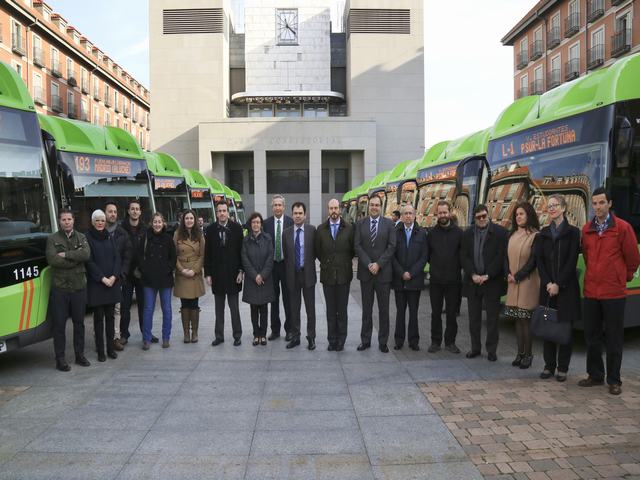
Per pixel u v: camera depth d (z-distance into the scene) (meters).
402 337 6.99
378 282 6.77
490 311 6.35
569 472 3.53
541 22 43.00
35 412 4.69
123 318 7.21
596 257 5.16
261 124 41.97
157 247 7.04
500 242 6.30
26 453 3.87
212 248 7.23
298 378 5.66
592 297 5.16
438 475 3.51
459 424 4.35
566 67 39.53
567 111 6.90
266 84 45.09
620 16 33.34
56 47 44.00
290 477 3.50
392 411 4.66
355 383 5.47
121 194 10.26
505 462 3.68
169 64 43.88
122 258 7.00
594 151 6.36
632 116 6.23
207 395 5.12
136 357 6.61
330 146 42.28
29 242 5.99
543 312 5.45
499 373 5.82
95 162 9.72
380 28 44.47
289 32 45.22
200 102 43.88
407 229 6.93
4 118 5.97
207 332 8.11
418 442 4.01
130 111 62.12
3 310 5.63
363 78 44.47
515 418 4.46
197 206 19.80
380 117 44.53
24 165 6.10
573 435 4.11
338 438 4.09
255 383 5.49
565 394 5.07
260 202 42.09
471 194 10.16
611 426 4.27
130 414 4.62
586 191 6.44
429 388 5.29
